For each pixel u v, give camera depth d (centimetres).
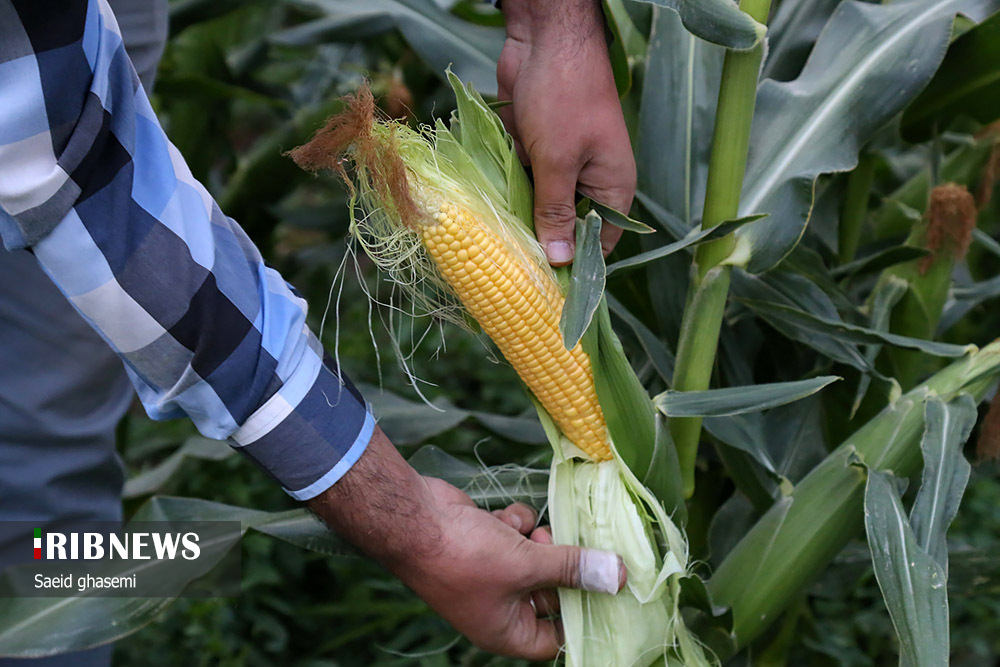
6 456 144
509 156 121
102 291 100
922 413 133
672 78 162
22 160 94
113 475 161
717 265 129
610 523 128
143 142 102
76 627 130
